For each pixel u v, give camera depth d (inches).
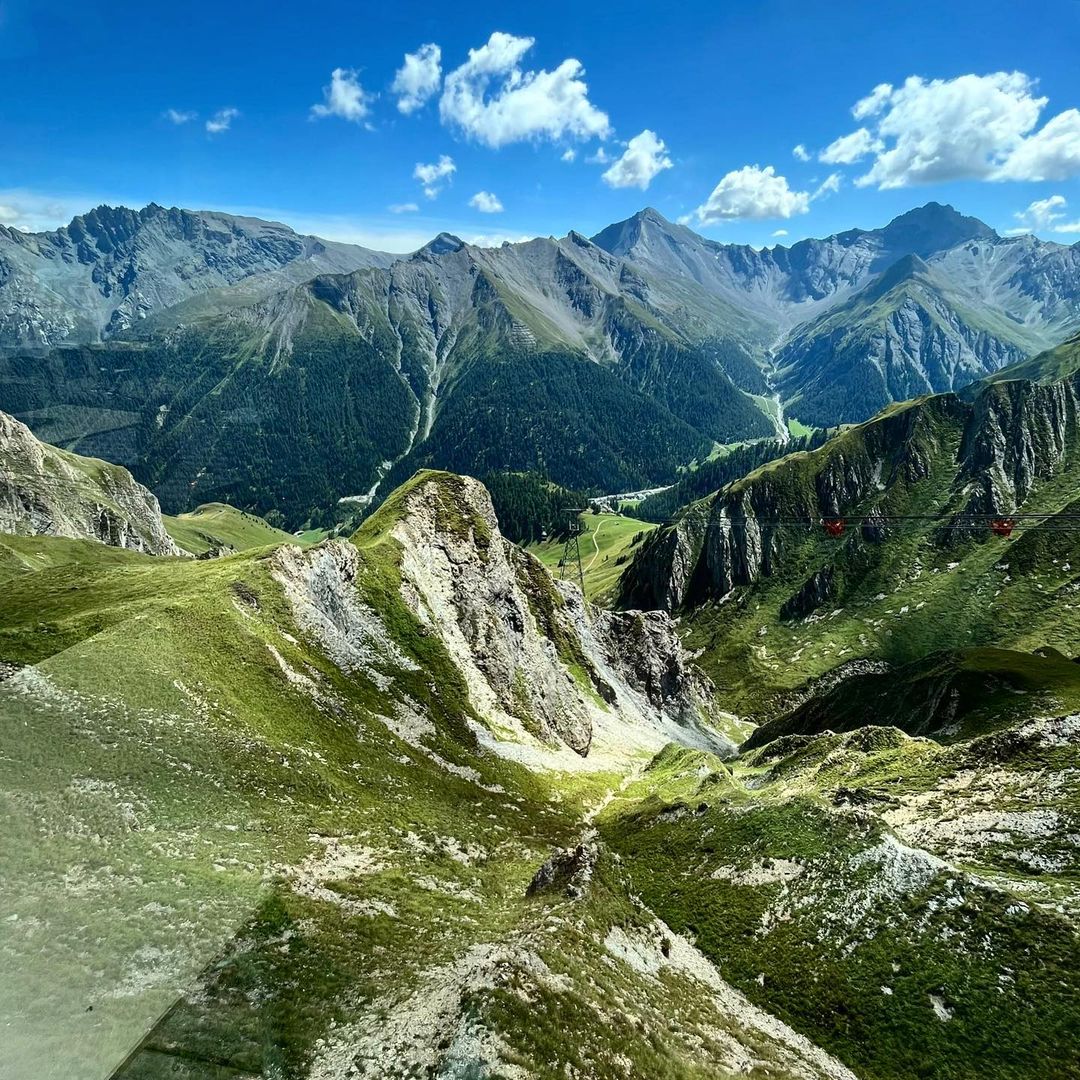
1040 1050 1523.1
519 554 6417.3
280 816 1900.8
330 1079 1024.2
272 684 2869.1
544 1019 1315.2
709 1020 1663.4
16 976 914.1
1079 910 1790.1
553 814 3412.9
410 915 1663.4
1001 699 3944.4
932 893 1962.4
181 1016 981.2
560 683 5349.4
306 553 3971.5
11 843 1181.1
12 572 5024.6
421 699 3794.3
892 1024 1680.6
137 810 1476.4
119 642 2432.3
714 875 2470.5
